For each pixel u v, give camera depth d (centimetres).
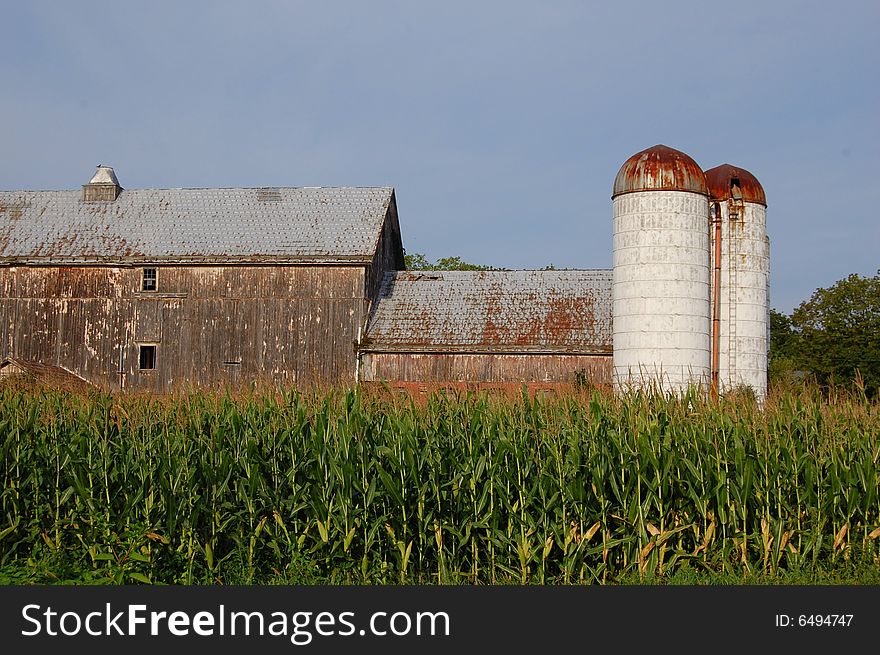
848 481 3212
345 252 8238
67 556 3225
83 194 9019
